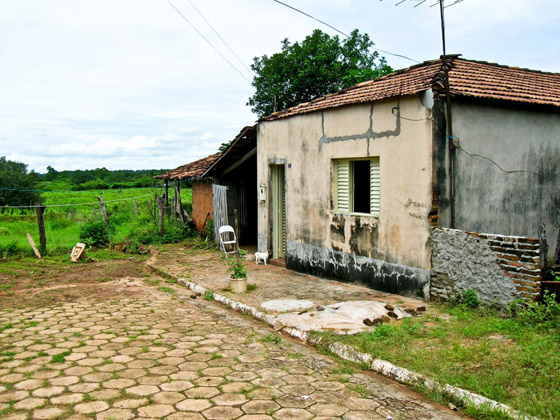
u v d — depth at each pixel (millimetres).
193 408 3934
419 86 7047
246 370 4805
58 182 52844
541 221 8414
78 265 11555
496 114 7551
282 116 10250
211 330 6250
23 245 13828
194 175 15008
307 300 7449
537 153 8211
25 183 27094
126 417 3768
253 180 15375
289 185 10258
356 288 8266
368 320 6000
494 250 6082
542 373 4168
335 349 5355
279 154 10586
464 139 7172
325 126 9023
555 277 5949
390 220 7676
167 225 17016
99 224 14641
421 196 7051
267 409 3922
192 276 9828
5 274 10367
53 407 3941
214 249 13711
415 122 7066
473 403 3863
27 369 4793
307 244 9773
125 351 5363
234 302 7465
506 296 5957
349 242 8609
